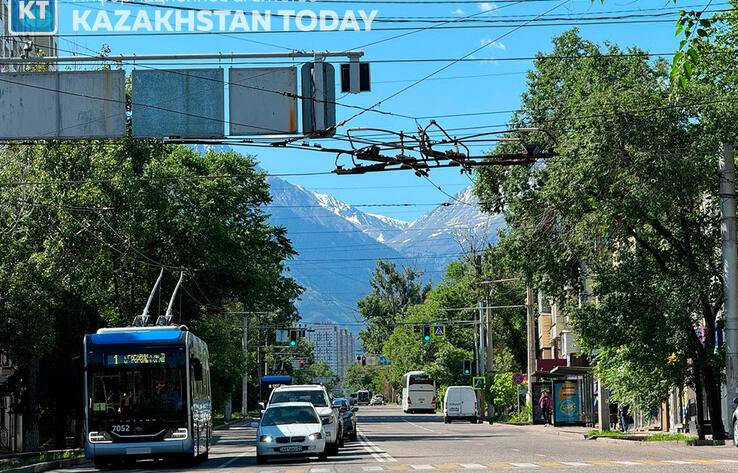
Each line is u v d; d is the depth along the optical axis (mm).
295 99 22906
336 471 22328
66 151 41719
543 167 38500
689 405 44656
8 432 52469
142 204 45594
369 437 46188
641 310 34469
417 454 29969
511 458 26312
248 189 56281
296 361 163375
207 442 31312
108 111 23109
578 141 32438
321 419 31203
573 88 38688
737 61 30109
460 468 22359
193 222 50375
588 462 23609
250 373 116375
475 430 56750
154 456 28047
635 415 55969
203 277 53719
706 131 31125
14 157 39531
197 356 29156
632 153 32000
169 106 23125
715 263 34656
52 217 41156
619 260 35562
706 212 34750
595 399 57156
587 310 35312
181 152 54031
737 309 31406
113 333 27859
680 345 34062
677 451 28750
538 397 64062
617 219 33969
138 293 52438
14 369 46844
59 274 41188
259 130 22859
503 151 40938
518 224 40312
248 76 23047
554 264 37969
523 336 103938
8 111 23141
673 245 34750
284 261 60344
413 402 104750
